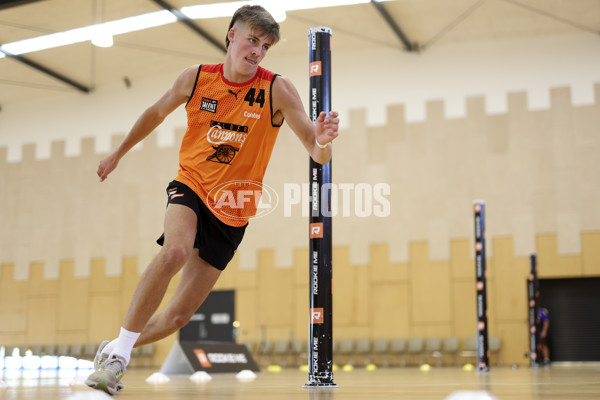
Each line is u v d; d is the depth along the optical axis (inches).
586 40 889.5
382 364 895.1
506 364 855.1
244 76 159.6
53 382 262.5
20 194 1085.8
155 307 146.5
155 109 166.2
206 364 479.8
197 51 987.3
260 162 164.7
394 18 872.9
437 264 893.2
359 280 916.6
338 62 970.7
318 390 177.6
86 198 1050.1
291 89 163.0
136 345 166.4
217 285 968.3
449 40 929.5
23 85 1074.1
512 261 873.5
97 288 1018.1
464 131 910.4
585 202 860.6
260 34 151.5
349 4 844.6
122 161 1037.8
